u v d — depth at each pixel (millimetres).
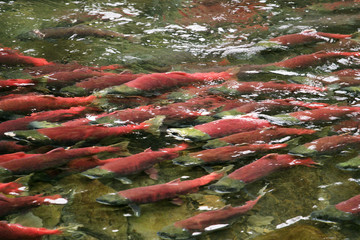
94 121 10742
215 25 17125
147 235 7543
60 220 7848
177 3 19062
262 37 16234
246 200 8438
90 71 13242
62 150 9344
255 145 9852
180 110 11469
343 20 17438
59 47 15234
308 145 9828
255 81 13383
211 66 14305
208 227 7414
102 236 7512
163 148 10219
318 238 7375
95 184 8852
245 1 19234
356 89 12617
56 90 12477
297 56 14352
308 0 19359
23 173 8883
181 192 8438
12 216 7852
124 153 9883
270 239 7344
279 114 11312
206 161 9406
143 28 16797
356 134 10570
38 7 18188
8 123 10344
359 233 7500
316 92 12734
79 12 17906
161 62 14508
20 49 14859
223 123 10641
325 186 8906
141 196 8156
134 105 12023
